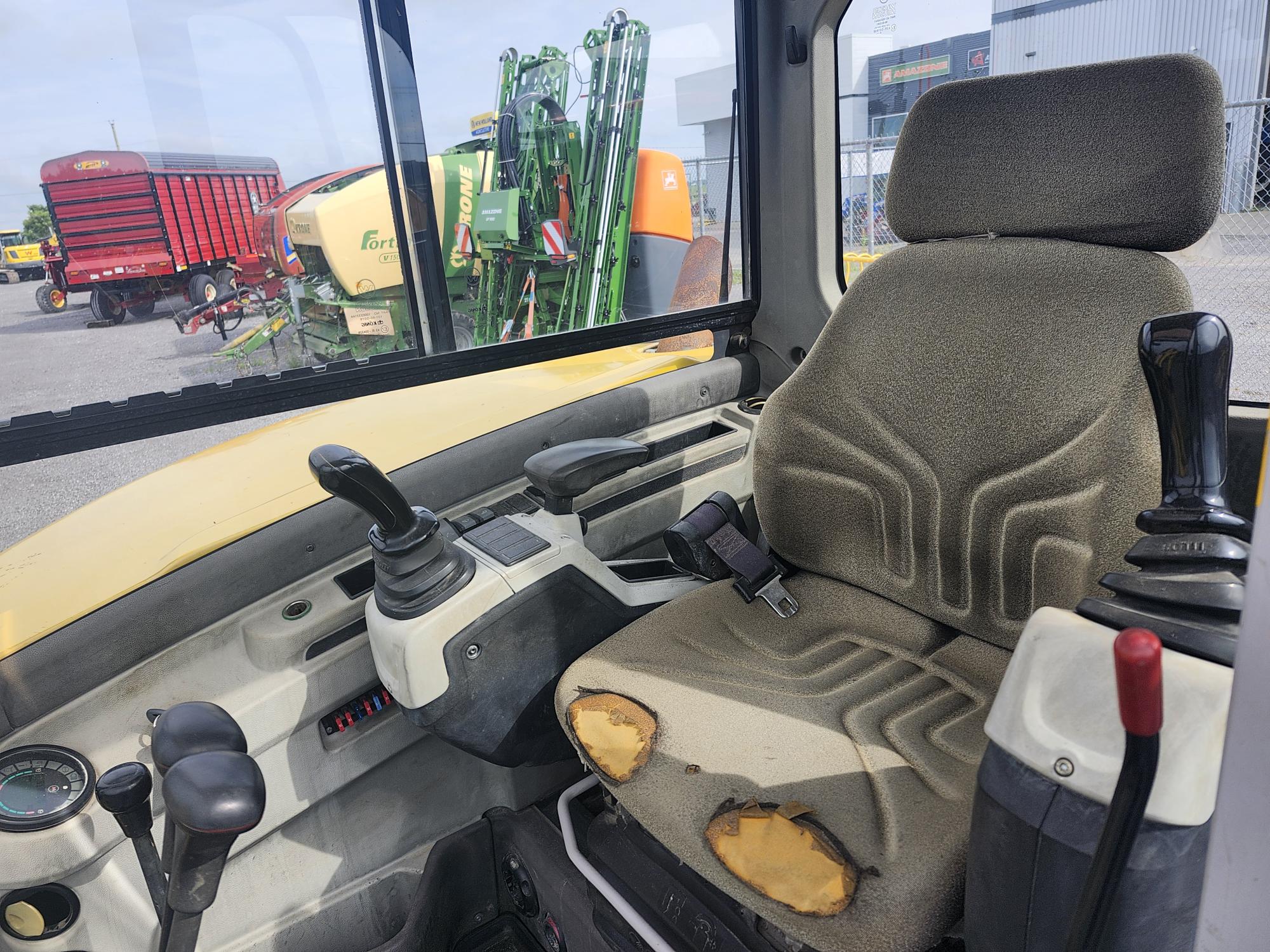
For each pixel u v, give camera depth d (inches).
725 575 57.2
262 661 48.4
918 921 31.8
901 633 49.7
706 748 40.4
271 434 62.1
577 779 61.7
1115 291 42.0
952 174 48.1
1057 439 42.8
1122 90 41.6
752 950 39.9
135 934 44.7
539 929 56.4
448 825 56.7
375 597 47.9
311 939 51.3
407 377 59.4
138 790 33.2
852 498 52.3
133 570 47.3
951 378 47.2
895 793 36.5
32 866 40.8
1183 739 23.5
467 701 48.0
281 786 48.9
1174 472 30.1
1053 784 25.7
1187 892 24.8
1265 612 15.3
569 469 52.1
